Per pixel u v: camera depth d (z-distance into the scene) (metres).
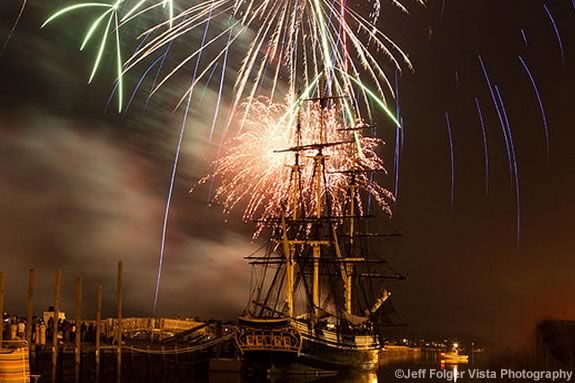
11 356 33.81
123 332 63.38
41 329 46.31
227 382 55.91
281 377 59.47
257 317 59.53
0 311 36.53
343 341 64.81
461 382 51.16
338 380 64.25
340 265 75.25
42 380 43.50
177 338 62.38
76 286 45.34
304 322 62.50
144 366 52.66
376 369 71.62
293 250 69.81
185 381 56.00
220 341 60.25
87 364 47.12
